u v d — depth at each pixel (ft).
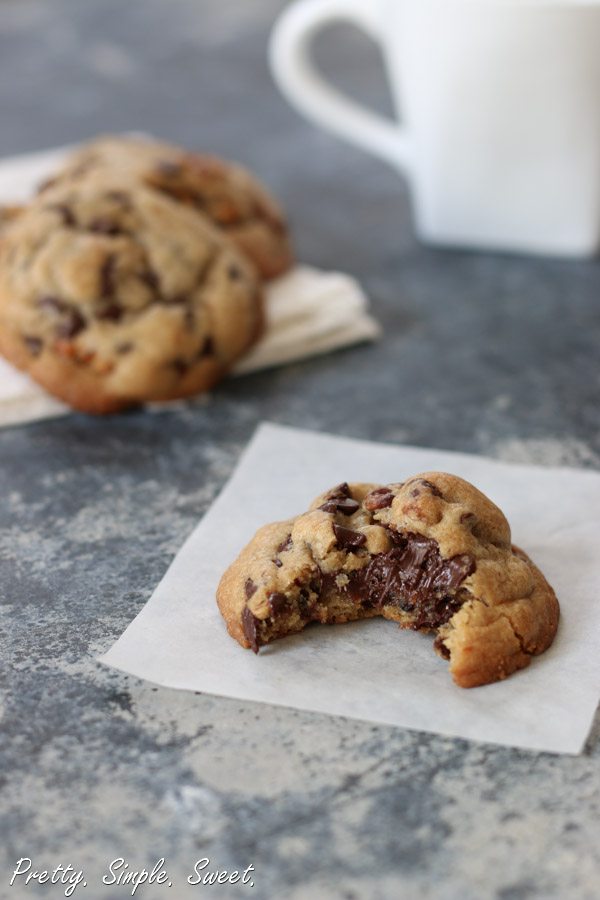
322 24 2.30
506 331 2.15
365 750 1.52
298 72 2.33
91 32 3.34
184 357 1.97
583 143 2.19
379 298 2.23
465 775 1.49
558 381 2.03
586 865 1.43
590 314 2.18
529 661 1.59
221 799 1.48
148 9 3.52
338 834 1.45
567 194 2.25
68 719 1.55
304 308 2.11
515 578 1.62
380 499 1.66
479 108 2.20
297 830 1.45
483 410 1.98
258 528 1.75
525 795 1.48
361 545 1.63
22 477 1.88
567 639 1.62
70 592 1.70
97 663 1.61
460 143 2.24
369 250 2.36
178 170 2.13
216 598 1.66
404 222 2.44
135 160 2.15
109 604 1.68
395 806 1.47
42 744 1.53
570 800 1.47
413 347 2.12
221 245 2.05
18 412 1.97
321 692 1.57
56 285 1.95
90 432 1.96
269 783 1.49
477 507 1.65
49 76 3.03
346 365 2.09
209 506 1.82
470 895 1.41
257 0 3.56
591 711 1.54
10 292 1.96
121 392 1.96
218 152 2.64
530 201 2.27
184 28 3.36
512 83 2.16
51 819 1.47
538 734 1.52
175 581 1.69
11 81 3.00
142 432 1.96
